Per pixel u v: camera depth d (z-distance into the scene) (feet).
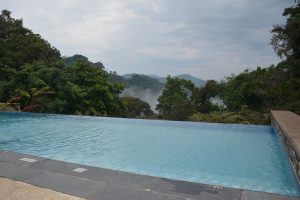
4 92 53.16
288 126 21.63
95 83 62.34
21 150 22.68
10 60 62.54
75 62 63.67
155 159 20.71
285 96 56.85
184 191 11.18
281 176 16.51
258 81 67.15
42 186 11.54
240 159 20.89
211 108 88.43
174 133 33.45
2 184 11.68
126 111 74.28
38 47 70.38
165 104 94.12
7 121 40.75
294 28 54.08
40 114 46.65
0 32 78.18
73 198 10.43
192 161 20.22
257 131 35.40
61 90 54.85
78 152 22.52
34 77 53.52
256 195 10.83
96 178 12.55
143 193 10.94
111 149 23.86
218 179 15.98
